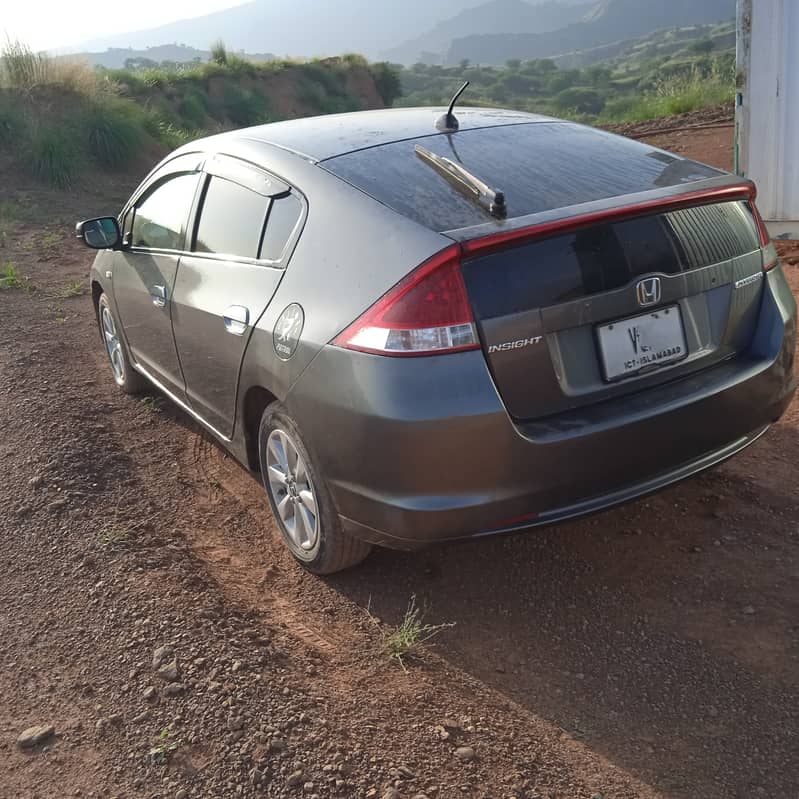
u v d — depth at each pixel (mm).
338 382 2891
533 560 3625
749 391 3160
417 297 2719
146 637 3059
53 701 2809
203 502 4254
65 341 6754
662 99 17625
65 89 15414
